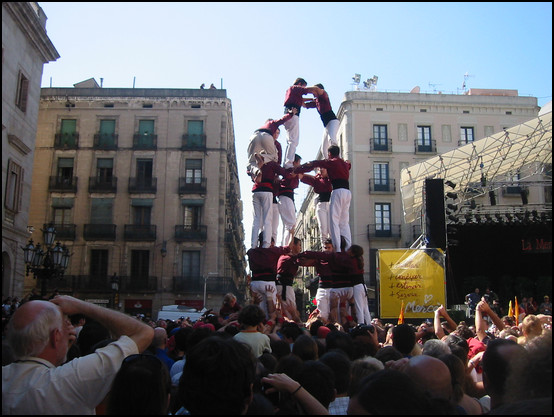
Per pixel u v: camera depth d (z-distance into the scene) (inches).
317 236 1770.4
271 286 354.0
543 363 94.7
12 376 109.9
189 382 101.8
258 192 386.6
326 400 133.8
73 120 1595.7
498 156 1008.2
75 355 183.2
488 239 1047.6
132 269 1510.8
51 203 1541.6
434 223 749.9
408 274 642.2
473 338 256.7
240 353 105.3
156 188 1549.0
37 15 950.4
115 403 102.5
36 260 653.3
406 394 92.0
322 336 252.5
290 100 427.2
